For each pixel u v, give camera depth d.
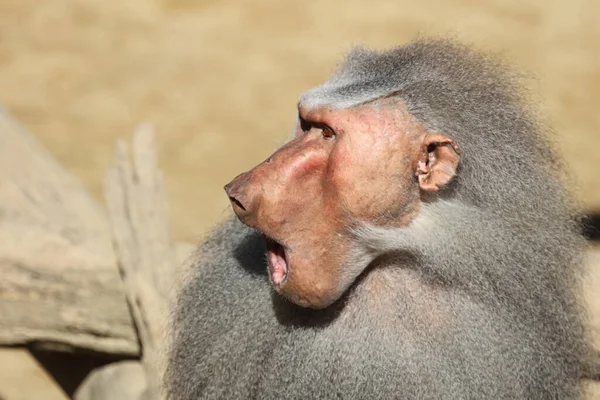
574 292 8.01
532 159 7.62
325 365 7.52
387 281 7.66
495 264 7.36
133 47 28.03
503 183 7.43
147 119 24.12
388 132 7.30
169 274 10.64
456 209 7.46
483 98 7.60
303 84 26.00
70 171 21.42
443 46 7.87
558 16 30.03
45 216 11.81
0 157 12.70
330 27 29.31
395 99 7.41
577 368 8.05
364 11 30.39
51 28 29.11
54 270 10.89
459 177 7.46
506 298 7.39
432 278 7.49
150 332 10.14
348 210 7.32
